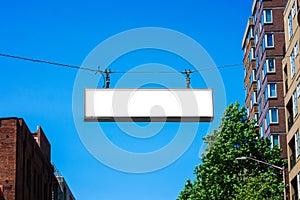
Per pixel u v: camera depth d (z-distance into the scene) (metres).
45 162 64.38
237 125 55.38
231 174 54.25
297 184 53.53
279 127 74.69
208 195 53.81
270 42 76.69
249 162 54.75
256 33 82.75
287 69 55.94
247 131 55.22
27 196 53.19
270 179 53.62
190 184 64.56
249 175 54.31
